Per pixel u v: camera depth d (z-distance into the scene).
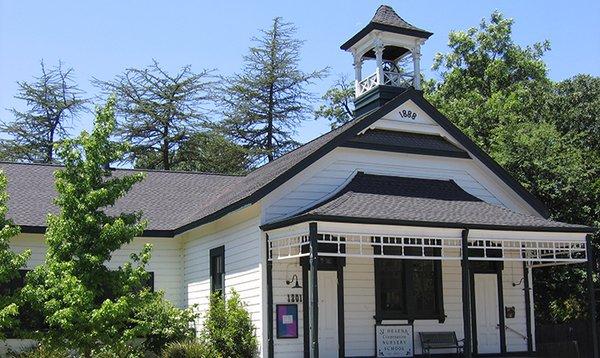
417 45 20.59
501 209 18.84
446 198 18.83
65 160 13.86
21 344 18.56
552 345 20.36
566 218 24.66
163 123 45.59
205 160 45.84
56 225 13.53
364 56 21.97
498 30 44.16
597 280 24.30
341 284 17.91
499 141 26.19
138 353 16.92
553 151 25.22
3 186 14.24
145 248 14.06
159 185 25.67
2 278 13.39
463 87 43.28
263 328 16.77
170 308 19.20
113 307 13.01
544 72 44.28
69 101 49.62
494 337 20.14
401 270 18.98
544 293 25.52
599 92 32.25
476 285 20.16
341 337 17.66
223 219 19.34
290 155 22.27
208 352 16.86
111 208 22.78
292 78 48.50
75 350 15.78
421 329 18.84
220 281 19.64
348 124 19.84
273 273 17.11
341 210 15.86
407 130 19.39
